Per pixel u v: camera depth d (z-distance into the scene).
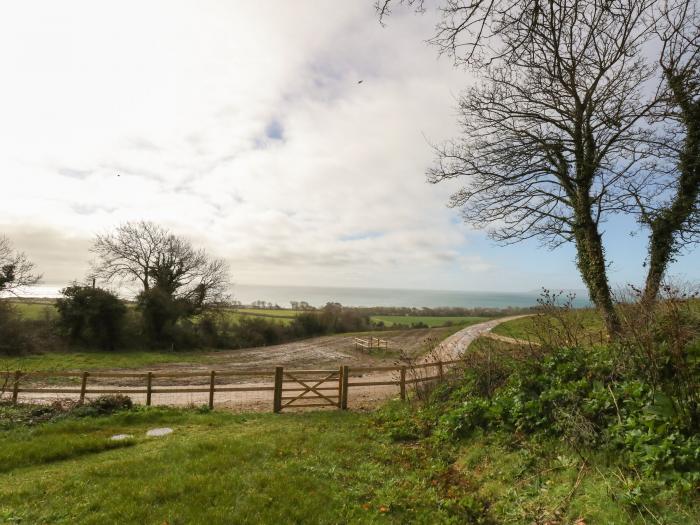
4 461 6.40
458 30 3.53
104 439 7.73
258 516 4.54
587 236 11.28
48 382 15.09
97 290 26.42
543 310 8.53
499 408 6.73
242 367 21.66
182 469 5.92
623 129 10.29
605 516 3.85
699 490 3.66
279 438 7.83
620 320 7.04
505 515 4.50
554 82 10.43
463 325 46.34
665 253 10.84
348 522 4.53
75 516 4.55
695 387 4.63
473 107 12.04
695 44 7.60
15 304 23.64
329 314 43.12
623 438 4.75
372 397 13.84
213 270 32.78
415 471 6.06
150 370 19.36
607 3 3.22
